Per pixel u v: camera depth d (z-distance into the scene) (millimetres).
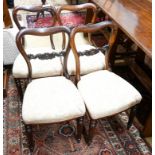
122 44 2521
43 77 1766
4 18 2291
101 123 1852
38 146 1653
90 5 1858
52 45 2105
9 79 2281
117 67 2404
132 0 2283
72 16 3738
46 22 3484
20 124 1824
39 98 1429
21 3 4207
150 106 1891
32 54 1764
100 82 1579
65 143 1679
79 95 1500
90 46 1988
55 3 4230
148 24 1758
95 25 1509
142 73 2186
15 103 2020
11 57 2229
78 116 1410
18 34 1441
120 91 1507
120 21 1794
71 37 1470
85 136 1695
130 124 1751
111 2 2230
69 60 1806
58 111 1359
